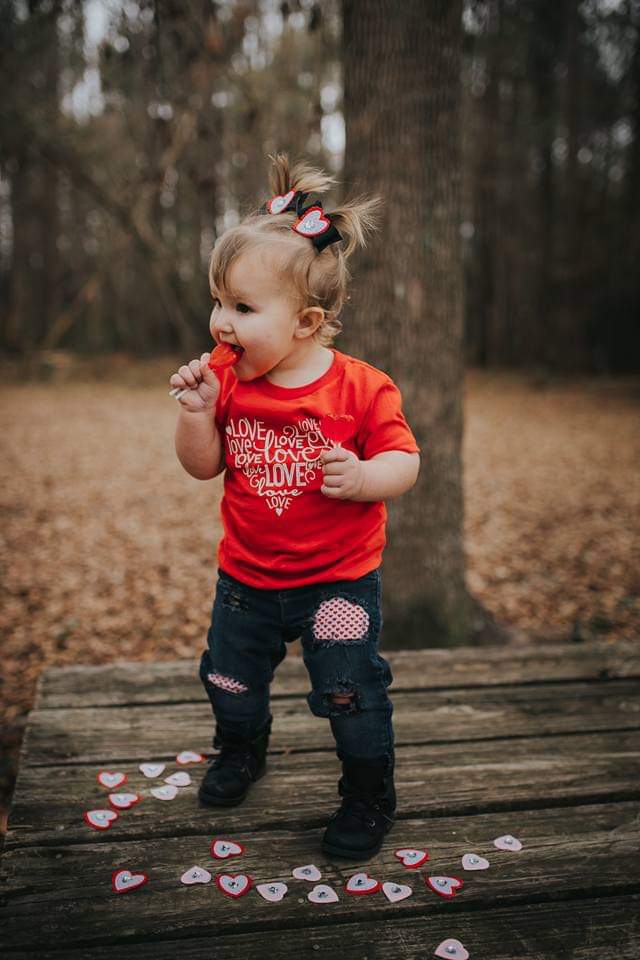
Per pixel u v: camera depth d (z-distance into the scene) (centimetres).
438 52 336
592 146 2133
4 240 2606
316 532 173
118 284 2411
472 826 193
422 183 341
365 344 352
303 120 818
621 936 159
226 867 177
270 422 170
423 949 154
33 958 150
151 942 155
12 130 913
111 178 1223
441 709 253
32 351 2152
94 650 453
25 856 178
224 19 675
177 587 554
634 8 1540
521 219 2295
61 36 891
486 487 869
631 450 1080
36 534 664
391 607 377
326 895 167
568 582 574
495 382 2020
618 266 2103
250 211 192
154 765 216
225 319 164
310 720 244
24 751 223
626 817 198
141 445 1103
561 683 274
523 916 164
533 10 1076
